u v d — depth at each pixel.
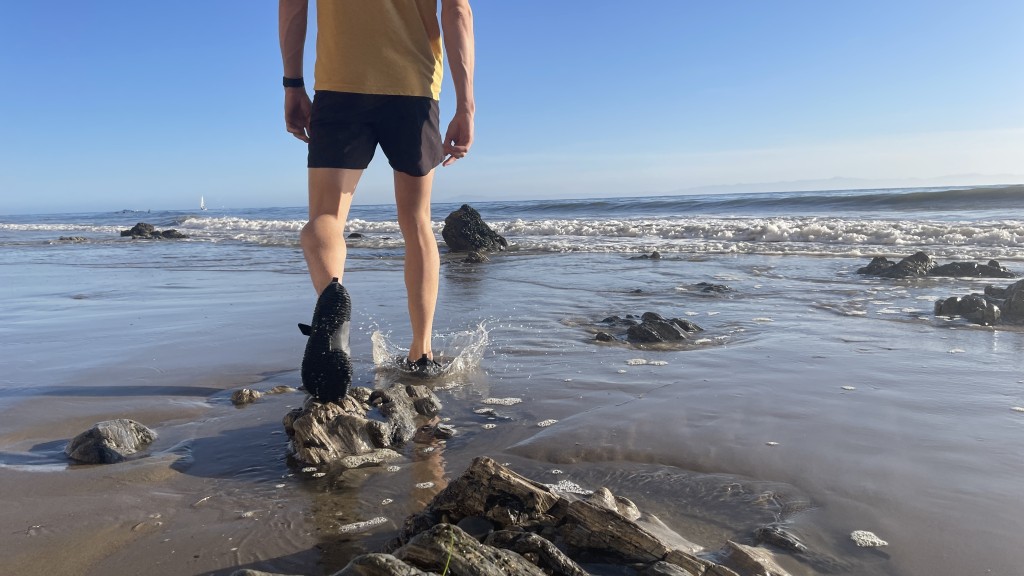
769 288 6.51
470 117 3.09
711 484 2.08
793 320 4.88
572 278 7.61
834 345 4.03
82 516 1.94
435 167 3.16
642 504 1.96
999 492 1.97
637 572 1.54
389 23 2.88
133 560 1.69
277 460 2.39
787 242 11.66
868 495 1.98
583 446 2.44
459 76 3.03
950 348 3.91
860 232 11.71
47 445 2.57
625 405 2.93
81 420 2.86
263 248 14.09
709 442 2.44
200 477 2.24
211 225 29.45
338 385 2.50
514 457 2.38
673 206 28.33
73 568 1.65
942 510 1.87
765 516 1.87
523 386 3.30
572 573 1.47
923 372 3.37
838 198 23.36
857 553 1.67
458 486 1.75
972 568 1.59
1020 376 3.26
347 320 2.54
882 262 7.35
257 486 2.16
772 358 3.73
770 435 2.50
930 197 21.47
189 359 3.97
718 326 4.73
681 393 3.08
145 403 3.10
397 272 8.61
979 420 2.63
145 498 2.07
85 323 5.25
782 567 1.61
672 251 10.51
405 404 2.88
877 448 2.35
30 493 2.12
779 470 2.18
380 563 1.35
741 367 3.54
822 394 3.01
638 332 4.33
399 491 2.10
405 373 3.57
